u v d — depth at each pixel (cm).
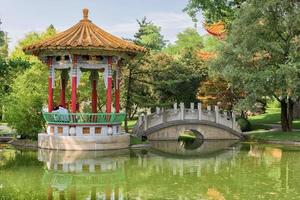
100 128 3638
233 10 5134
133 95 4856
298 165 2969
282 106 4928
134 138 4181
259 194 2066
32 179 2422
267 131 5072
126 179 2459
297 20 4241
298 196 2017
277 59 4466
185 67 5862
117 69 3794
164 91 5822
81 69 3831
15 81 3975
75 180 2416
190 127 4684
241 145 4341
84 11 3869
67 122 3566
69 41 3478
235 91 5331
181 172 2692
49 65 3697
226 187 2227
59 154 3369
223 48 4512
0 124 5841
